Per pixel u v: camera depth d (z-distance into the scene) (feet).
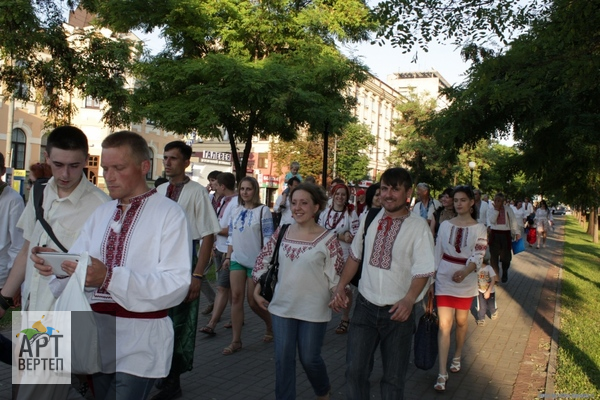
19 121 102.06
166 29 41.73
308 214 13.23
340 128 44.01
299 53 43.78
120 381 8.48
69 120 43.45
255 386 16.11
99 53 40.34
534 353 20.81
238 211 19.57
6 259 14.43
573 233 121.19
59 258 8.18
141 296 8.18
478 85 24.80
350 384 12.11
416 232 11.97
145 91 43.24
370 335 12.17
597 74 21.57
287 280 12.87
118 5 40.91
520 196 139.95
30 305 9.87
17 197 14.60
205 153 87.25
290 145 130.41
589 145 28.40
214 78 40.22
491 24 22.75
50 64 39.09
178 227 8.86
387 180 12.19
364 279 12.30
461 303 17.38
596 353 20.08
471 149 32.68
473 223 17.66
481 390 16.71
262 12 42.39
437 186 132.67
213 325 21.36
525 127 27.22
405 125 128.88
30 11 35.01
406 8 22.39
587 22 20.26
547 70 23.12
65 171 10.05
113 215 9.14
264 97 39.27
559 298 32.50
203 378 16.63
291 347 12.86
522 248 38.27
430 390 16.71
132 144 8.87
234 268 19.31
